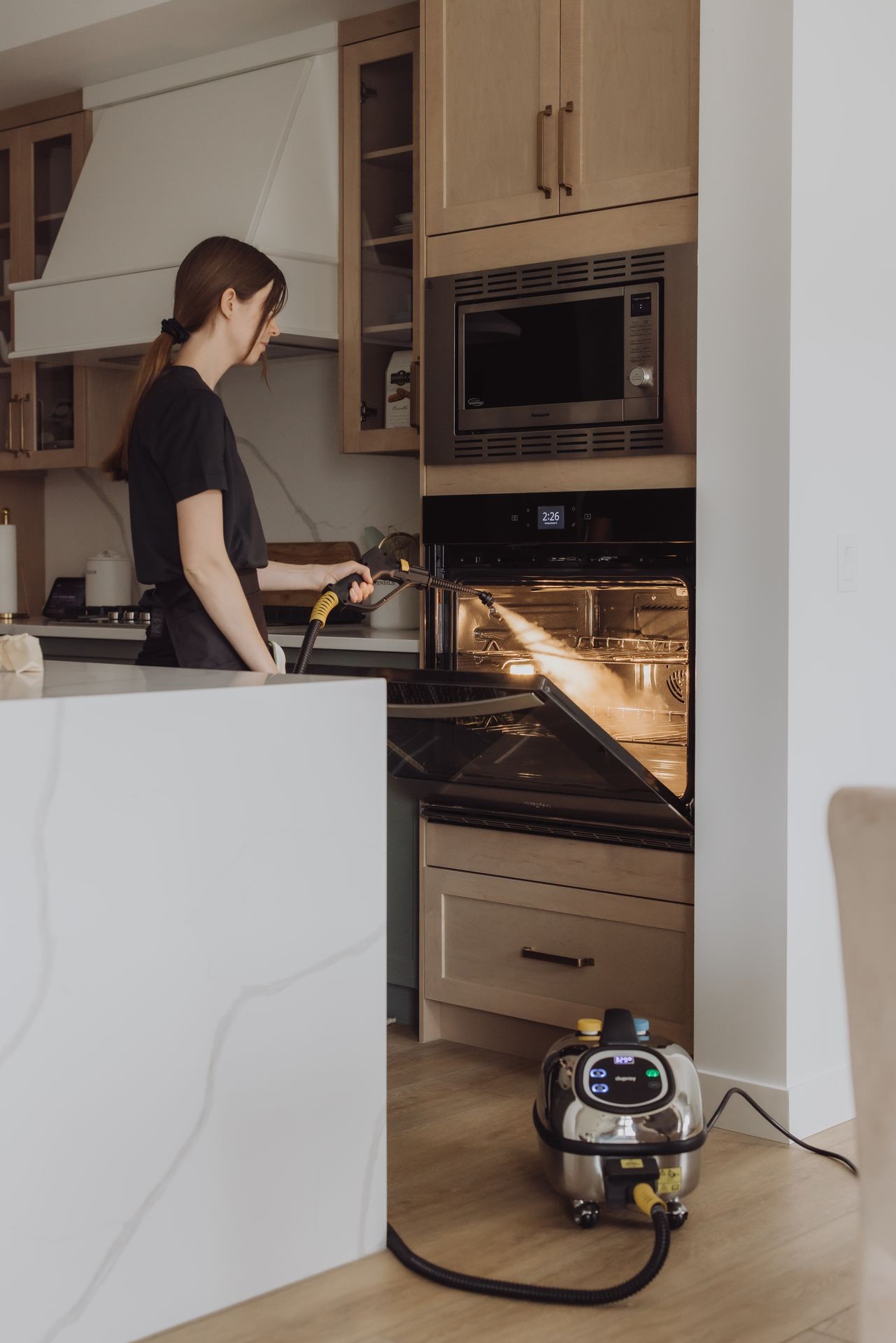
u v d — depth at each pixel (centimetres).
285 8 365
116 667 235
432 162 326
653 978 293
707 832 278
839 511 277
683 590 304
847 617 280
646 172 290
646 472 293
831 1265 215
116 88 429
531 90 309
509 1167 255
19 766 172
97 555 478
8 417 477
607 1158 223
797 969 270
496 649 336
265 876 200
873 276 284
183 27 381
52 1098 178
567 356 303
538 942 312
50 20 391
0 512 501
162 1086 189
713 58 273
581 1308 201
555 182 304
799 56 263
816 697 272
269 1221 202
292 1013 204
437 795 320
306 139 380
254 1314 196
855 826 107
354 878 212
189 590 259
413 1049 327
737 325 271
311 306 376
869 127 282
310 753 205
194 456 251
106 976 182
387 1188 245
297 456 437
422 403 329
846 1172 252
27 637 214
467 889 323
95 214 416
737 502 272
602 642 319
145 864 185
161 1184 190
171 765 188
